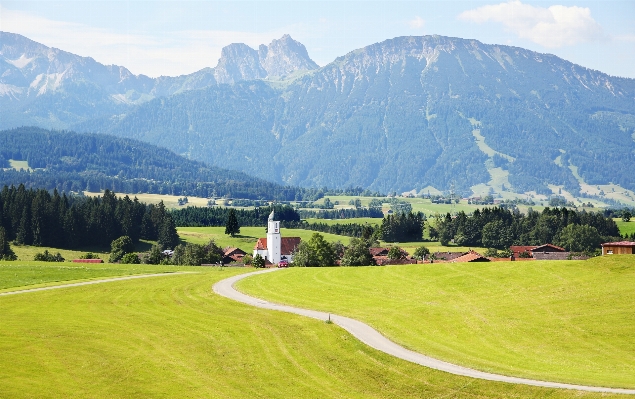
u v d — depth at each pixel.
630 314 91.88
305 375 75.19
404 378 73.19
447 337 87.88
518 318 93.69
